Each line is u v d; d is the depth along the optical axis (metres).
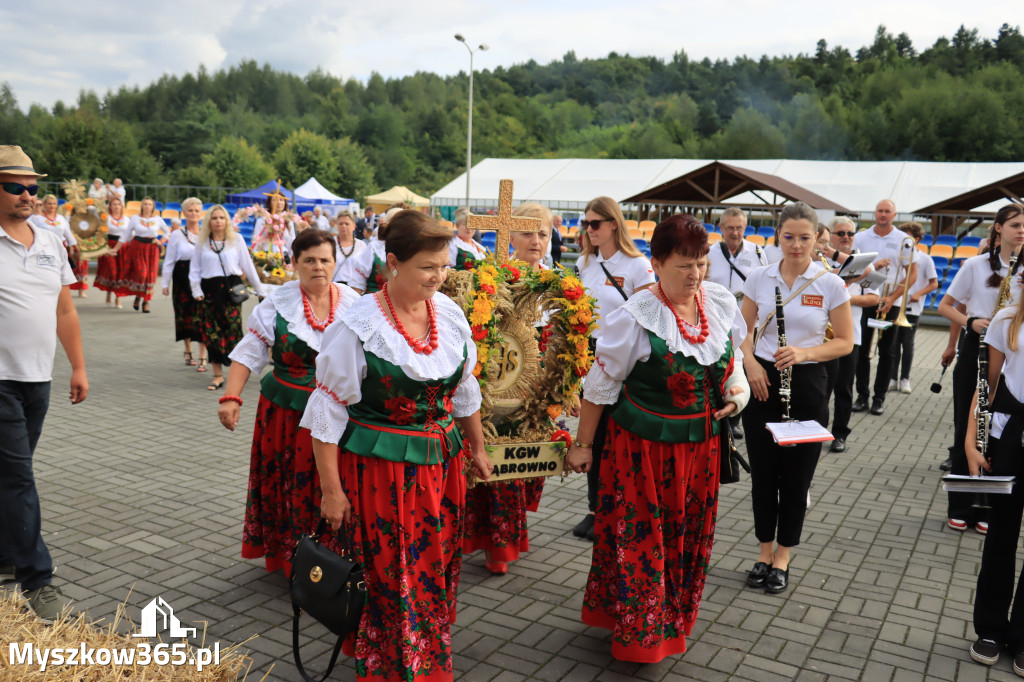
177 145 88.50
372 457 2.98
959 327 5.86
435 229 2.91
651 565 3.41
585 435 3.59
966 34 114.56
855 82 102.88
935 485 6.20
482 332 3.74
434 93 137.38
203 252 8.52
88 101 109.44
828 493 5.97
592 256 4.75
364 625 3.03
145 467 6.05
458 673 3.45
